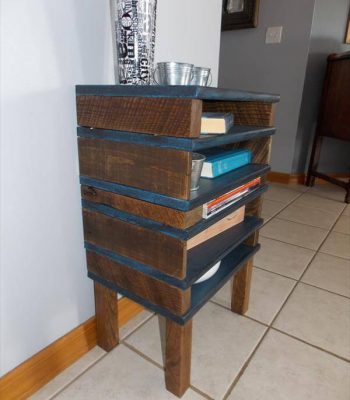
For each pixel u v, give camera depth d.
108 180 0.61
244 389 0.72
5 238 0.60
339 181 2.06
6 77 0.54
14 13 0.52
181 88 0.46
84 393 0.70
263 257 1.30
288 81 2.23
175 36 0.87
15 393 0.67
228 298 1.03
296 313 0.97
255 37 2.25
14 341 0.66
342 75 1.99
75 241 0.73
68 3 0.60
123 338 0.86
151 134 0.52
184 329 0.62
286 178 2.40
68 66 0.62
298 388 0.72
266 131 0.73
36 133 0.60
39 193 0.63
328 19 2.09
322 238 1.49
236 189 0.69
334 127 2.08
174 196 0.52
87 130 0.61
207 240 0.74
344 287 1.11
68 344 0.76
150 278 0.61
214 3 0.99
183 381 0.68
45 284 0.69
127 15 0.58
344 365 0.79
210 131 0.58
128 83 0.62
